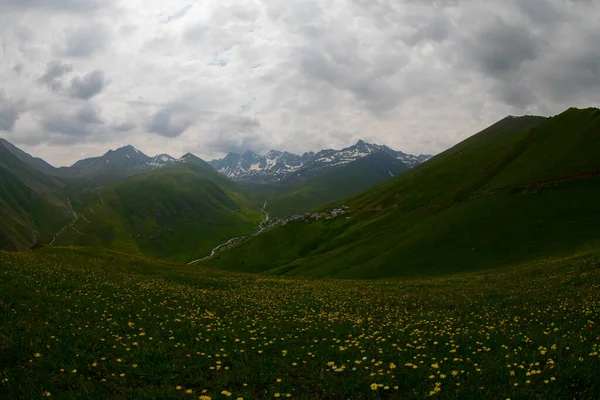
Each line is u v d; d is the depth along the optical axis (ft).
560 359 39.45
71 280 95.14
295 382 39.27
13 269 92.07
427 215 367.25
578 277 111.65
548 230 236.43
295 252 539.29
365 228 459.32
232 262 555.28
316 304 105.70
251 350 49.67
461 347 50.47
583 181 267.80
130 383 38.37
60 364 40.50
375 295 129.18
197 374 41.06
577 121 336.90
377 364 41.52
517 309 82.17
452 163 570.05
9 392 33.68
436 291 135.23
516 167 330.34
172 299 91.25
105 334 52.11
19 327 50.62
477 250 244.22
